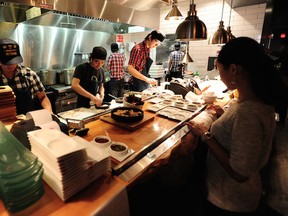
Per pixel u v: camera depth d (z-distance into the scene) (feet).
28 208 2.46
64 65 14.75
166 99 7.63
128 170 3.34
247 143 2.74
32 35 12.46
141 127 5.18
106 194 2.76
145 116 5.78
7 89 5.02
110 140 4.16
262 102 2.98
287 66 8.52
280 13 10.45
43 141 2.86
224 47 3.18
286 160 7.87
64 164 2.53
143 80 10.04
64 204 2.55
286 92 2.98
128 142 4.32
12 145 2.69
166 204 5.80
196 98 7.72
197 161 5.74
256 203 3.64
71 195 2.67
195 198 6.08
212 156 3.84
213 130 3.60
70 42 14.65
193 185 6.08
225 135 3.30
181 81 9.67
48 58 13.69
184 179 5.31
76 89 8.16
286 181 6.96
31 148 3.18
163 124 5.43
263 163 3.25
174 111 6.33
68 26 13.16
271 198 6.41
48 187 2.85
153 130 5.00
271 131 3.04
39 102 7.20
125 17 7.79
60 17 11.64
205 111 5.90
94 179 3.00
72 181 2.65
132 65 9.91
